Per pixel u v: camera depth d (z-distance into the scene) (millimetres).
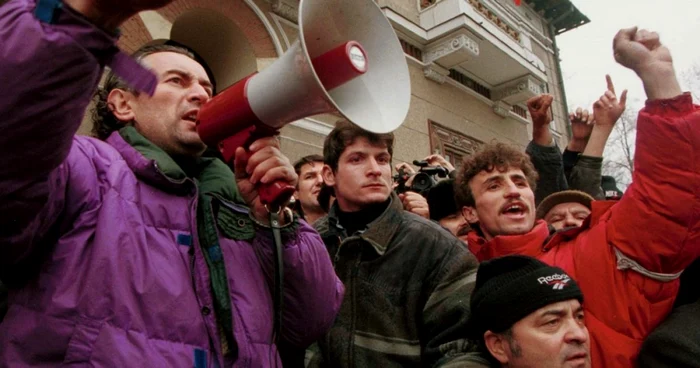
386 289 2090
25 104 973
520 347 1729
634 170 1905
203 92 1700
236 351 1432
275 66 1377
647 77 1896
